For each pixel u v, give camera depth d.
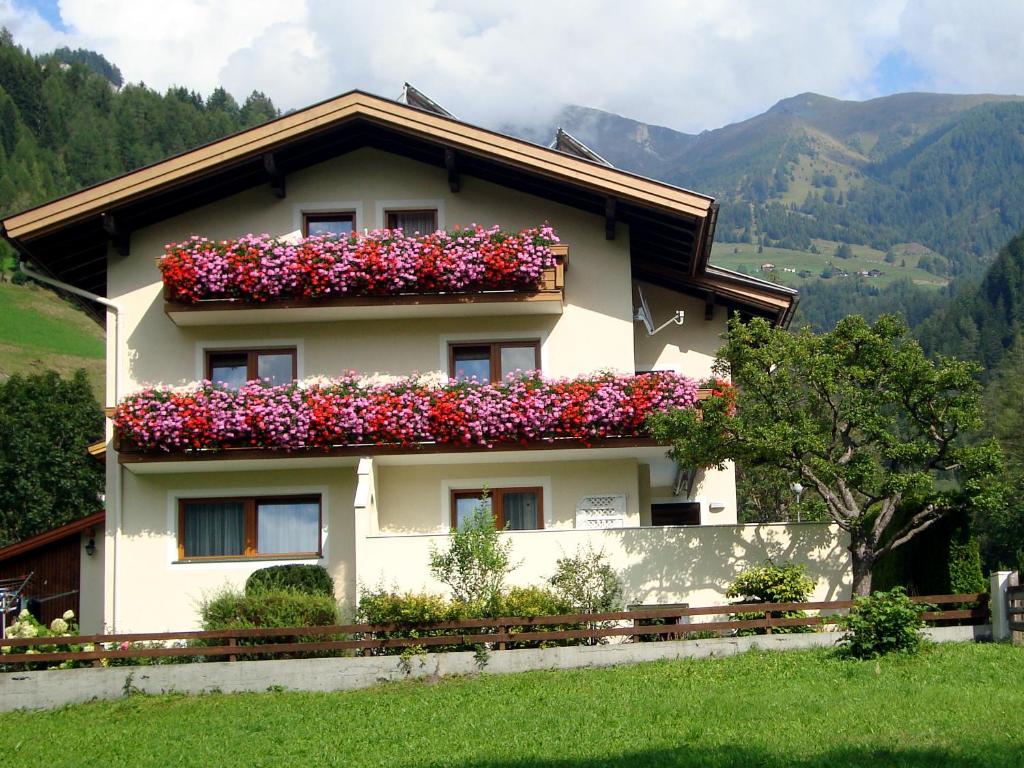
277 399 21.42
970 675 15.03
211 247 21.86
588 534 20.30
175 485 22.17
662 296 25.05
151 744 14.79
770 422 19.11
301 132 21.69
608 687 16.02
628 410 21.11
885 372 19.27
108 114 124.94
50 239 22.30
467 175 23.03
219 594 20.27
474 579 19.11
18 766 14.05
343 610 21.14
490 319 22.64
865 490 18.98
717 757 12.00
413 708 15.70
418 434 21.30
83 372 51.19
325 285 21.64
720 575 20.17
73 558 26.09
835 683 15.11
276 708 16.42
